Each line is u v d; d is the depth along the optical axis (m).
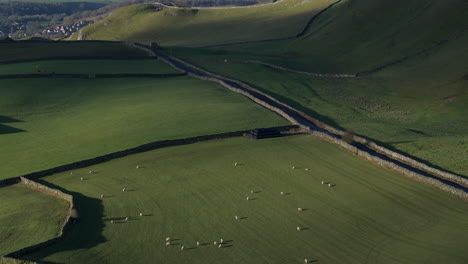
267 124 94.50
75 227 55.16
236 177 69.88
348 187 66.75
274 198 63.19
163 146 82.38
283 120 97.81
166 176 70.25
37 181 69.06
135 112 103.44
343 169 73.12
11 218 57.53
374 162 75.88
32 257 48.34
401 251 50.75
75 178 70.00
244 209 60.09
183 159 76.88
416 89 130.88
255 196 63.78
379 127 97.69
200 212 59.22
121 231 54.47
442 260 48.97
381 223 56.81
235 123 94.75
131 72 142.00
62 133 92.25
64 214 58.59
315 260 49.00
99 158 76.12
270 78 142.88
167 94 119.25
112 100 114.69
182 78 139.50
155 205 61.12
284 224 56.38
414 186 66.88
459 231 54.78
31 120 101.19
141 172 71.88
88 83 129.50
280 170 72.50
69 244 51.41
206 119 97.44
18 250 48.62
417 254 50.12
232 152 80.00
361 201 62.47
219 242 52.38
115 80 133.75
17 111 106.88
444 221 57.25
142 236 53.44
